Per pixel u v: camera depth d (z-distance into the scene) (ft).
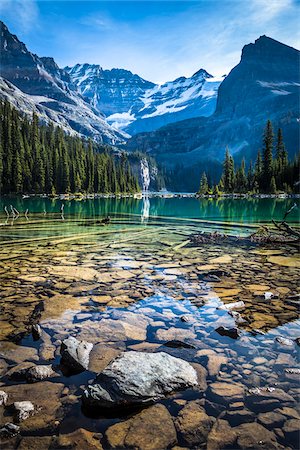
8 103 361.92
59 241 53.47
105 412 12.57
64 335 18.88
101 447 10.94
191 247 48.83
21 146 279.69
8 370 15.29
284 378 14.74
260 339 18.56
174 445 11.07
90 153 329.93
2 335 18.76
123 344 17.93
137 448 10.91
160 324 20.62
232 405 12.97
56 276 31.55
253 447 10.95
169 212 123.65
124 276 31.89
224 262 38.50
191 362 16.11
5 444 11.01
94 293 26.55
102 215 106.42
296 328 20.04
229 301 24.89
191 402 13.17
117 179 364.38
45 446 10.94
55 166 285.64
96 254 42.96
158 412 12.62
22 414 12.16
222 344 17.98
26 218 92.12
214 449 10.89
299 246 50.06
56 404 12.99
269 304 24.22
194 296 26.04
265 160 288.30
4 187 260.21
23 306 23.38
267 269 35.09
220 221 89.35
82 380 14.62
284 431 11.63
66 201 200.64
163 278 31.27
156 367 14.58
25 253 43.19
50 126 405.59
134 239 56.49
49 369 15.12
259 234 60.34
